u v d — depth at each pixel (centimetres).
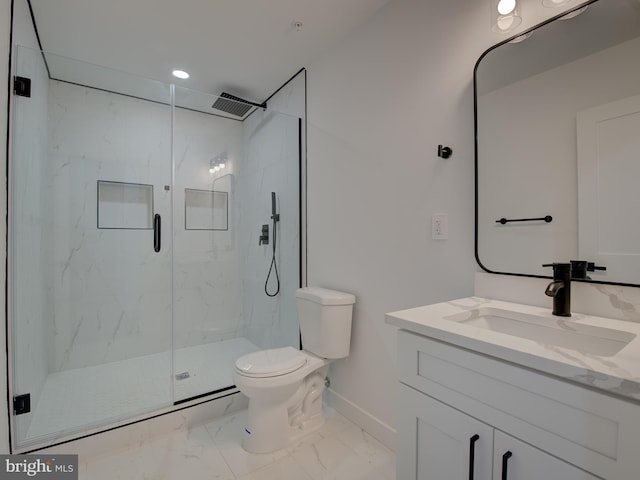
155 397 210
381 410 182
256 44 212
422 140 160
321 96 226
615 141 101
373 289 187
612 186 102
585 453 65
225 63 235
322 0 173
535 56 120
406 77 167
